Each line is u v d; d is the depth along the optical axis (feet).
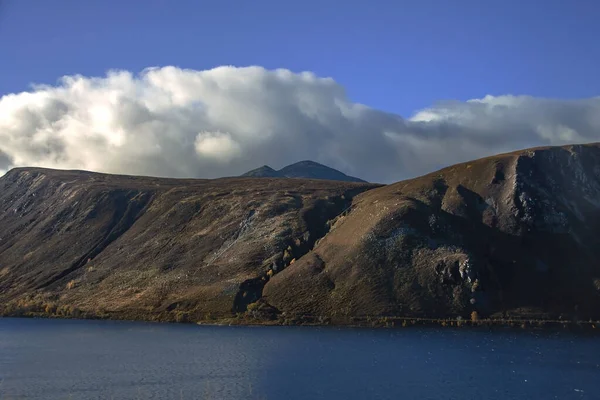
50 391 320.50
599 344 520.42
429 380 354.13
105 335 584.81
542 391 329.31
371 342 518.78
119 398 303.68
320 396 309.22
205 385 335.67
